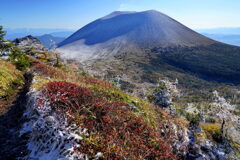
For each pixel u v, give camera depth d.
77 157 6.02
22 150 6.88
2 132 7.79
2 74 14.16
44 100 8.78
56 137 6.73
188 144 13.09
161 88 24.19
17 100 11.72
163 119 13.95
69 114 7.88
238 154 19.67
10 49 26.98
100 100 10.66
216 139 22.12
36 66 24.45
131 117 10.45
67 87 10.67
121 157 6.37
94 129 7.70
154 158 7.55
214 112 26.78
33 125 7.76
